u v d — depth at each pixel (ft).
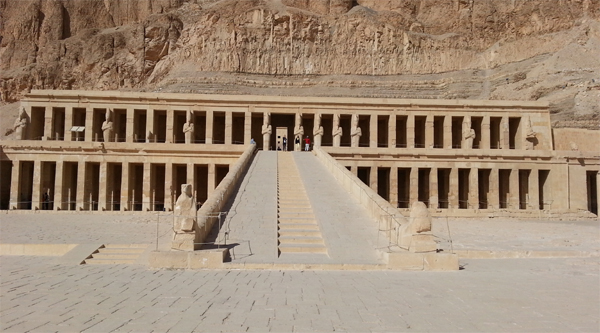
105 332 26.11
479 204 160.45
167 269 47.73
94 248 60.59
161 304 32.60
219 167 149.48
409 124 166.20
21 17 293.02
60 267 51.34
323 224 62.39
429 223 49.73
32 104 159.84
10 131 228.43
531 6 254.06
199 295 35.47
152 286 38.91
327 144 184.34
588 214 131.23
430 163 143.74
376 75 260.62
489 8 272.92
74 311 30.71
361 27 267.59
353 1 297.53
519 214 129.49
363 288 38.24
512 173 145.07
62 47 277.23
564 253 60.29
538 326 27.81
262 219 64.08
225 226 61.00
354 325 27.78
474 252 59.36
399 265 47.93
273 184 84.28
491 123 178.19
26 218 106.63
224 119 180.24
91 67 270.46
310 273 45.44
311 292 36.60
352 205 71.56
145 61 270.26
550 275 45.21
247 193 77.71
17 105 251.39
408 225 51.08
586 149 167.84
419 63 265.13
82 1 301.84
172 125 162.91
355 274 45.03
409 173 148.15
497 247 65.72
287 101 163.94
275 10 265.13
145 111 165.17
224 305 32.35
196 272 45.93
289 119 180.96
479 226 101.35
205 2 307.99
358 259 50.37
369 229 60.85
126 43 276.82
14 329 26.63
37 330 26.45
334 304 32.81
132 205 142.82
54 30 290.56
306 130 182.70
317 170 98.27
